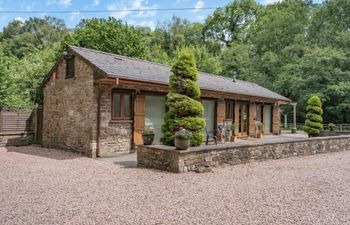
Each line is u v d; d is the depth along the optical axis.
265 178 6.88
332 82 23.72
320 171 7.89
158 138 12.27
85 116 10.44
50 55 23.98
